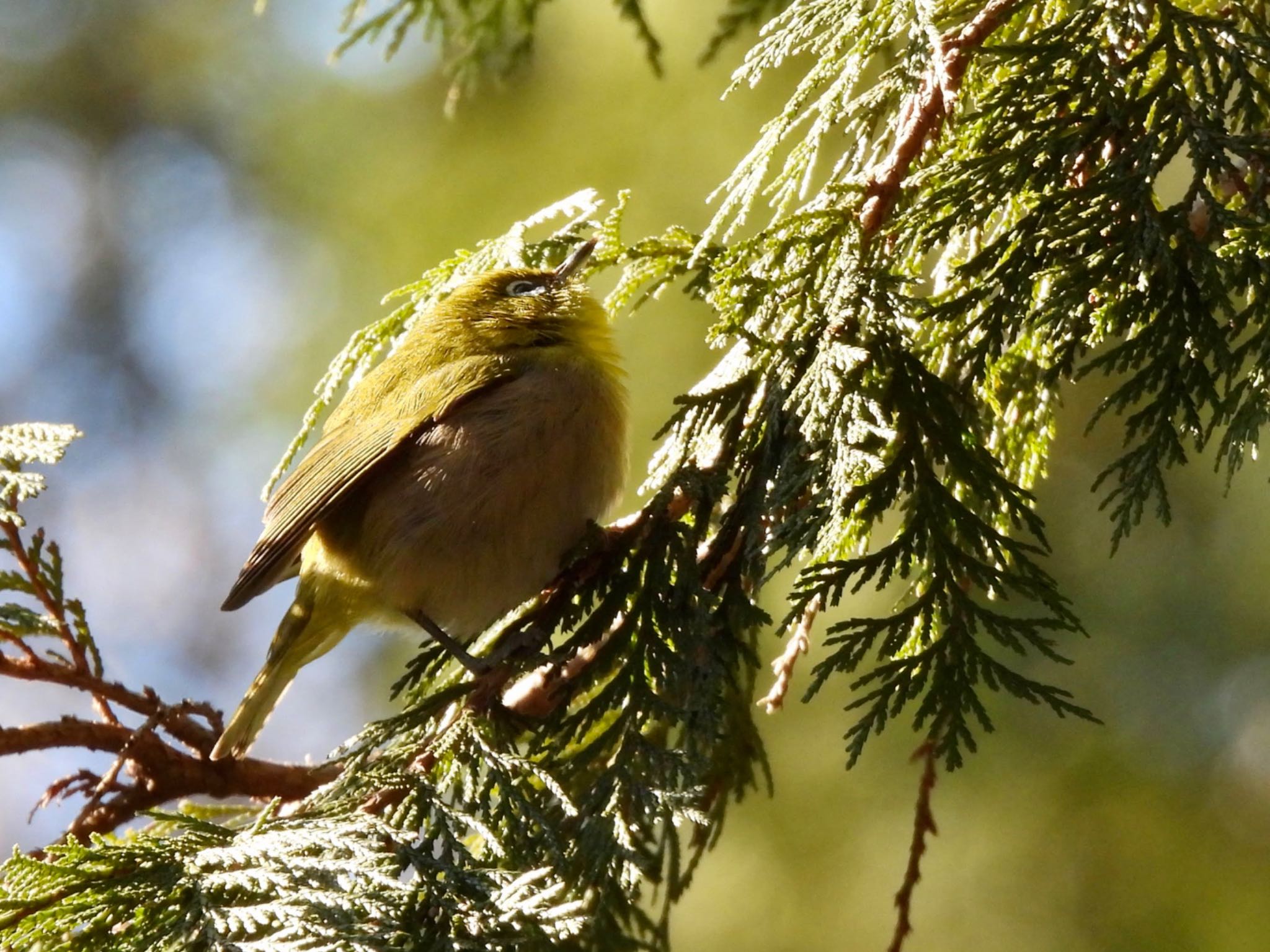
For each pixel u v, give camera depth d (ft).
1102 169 22.98
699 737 21.71
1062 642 47.01
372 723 23.57
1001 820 46.70
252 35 72.02
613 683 22.57
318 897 18.42
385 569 28.84
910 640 24.99
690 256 27.48
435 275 32.40
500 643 27.66
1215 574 46.55
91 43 74.64
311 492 29.35
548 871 19.22
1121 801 46.62
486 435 28.32
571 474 28.55
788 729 47.11
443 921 19.08
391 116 61.31
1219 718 46.55
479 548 28.37
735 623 22.79
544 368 29.37
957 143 24.27
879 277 22.58
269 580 30.35
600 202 30.71
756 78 24.66
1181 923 45.27
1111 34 22.99
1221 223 20.57
